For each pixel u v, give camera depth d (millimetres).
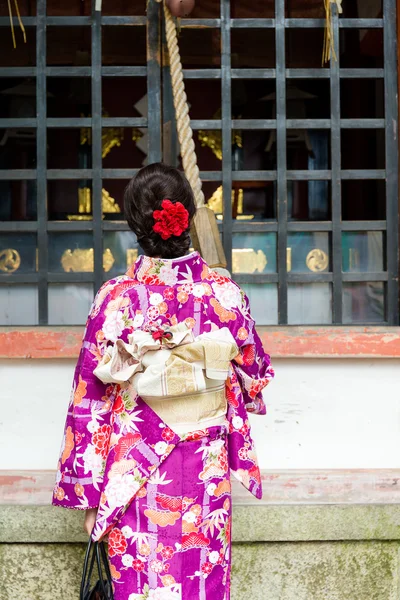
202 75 2762
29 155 4059
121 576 1729
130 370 1686
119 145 4422
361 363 2555
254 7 3604
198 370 1677
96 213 2797
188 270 1802
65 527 2412
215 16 3676
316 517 2436
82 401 1771
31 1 3412
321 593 2461
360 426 2557
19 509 2416
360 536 2445
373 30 3359
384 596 2475
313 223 2797
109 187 4344
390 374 2557
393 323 2779
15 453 2529
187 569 1716
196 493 1725
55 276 2816
